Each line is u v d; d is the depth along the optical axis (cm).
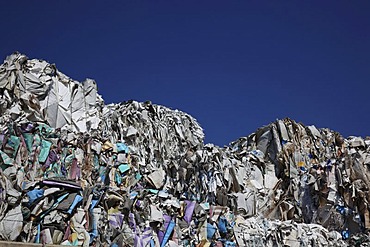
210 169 2827
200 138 3278
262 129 3619
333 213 3133
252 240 2622
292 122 3616
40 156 2044
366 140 3691
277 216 3172
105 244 2016
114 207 2136
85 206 2009
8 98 2183
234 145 3703
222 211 2542
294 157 3447
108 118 2734
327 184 3195
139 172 2502
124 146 2464
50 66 2439
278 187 3344
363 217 3086
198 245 2372
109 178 2312
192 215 2423
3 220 1769
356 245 2955
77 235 1938
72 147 2214
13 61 2298
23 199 1856
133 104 2925
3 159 1873
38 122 2216
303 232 2867
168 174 2800
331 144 3628
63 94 2442
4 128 1983
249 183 3219
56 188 1931
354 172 3195
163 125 3002
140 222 2198
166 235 2253
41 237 1850
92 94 2606
